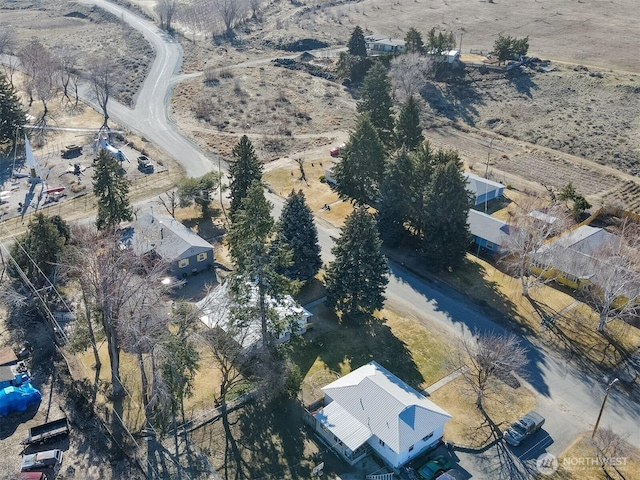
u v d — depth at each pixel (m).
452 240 67.19
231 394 51.72
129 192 86.50
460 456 46.28
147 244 67.50
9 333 58.31
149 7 190.25
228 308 51.97
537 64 130.88
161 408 46.47
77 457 45.66
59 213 80.50
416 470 44.88
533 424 47.72
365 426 46.12
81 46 155.25
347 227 59.19
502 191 88.06
